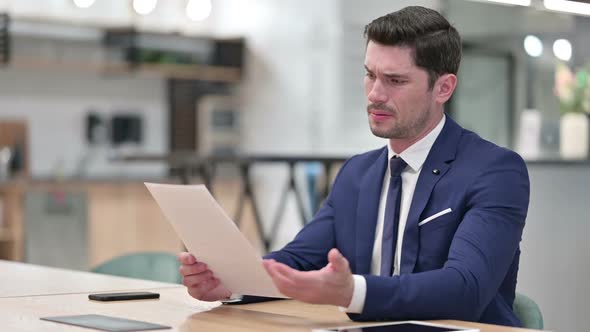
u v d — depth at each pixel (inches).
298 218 343.3
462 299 75.0
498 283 79.1
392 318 74.1
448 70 84.4
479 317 82.6
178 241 333.4
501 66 252.1
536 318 88.7
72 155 353.1
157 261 129.3
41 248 302.0
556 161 186.5
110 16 354.3
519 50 251.6
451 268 76.3
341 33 337.4
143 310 84.4
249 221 357.4
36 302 89.9
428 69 82.9
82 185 311.3
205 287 85.0
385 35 82.5
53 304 88.6
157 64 358.3
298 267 92.8
